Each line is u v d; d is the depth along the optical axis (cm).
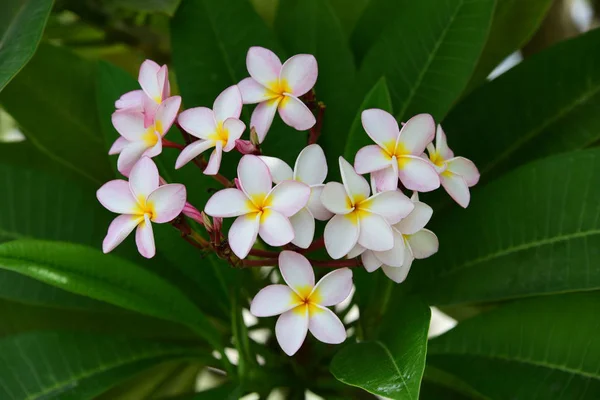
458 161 88
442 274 98
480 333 96
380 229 81
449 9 99
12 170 102
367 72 102
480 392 94
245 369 96
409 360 81
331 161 100
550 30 128
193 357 99
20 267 86
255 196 81
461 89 99
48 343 95
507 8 106
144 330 106
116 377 95
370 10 108
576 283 91
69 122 108
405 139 83
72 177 111
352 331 106
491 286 95
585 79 101
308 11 105
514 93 103
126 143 89
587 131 101
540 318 93
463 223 98
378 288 101
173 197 83
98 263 90
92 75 109
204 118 85
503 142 103
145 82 88
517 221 94
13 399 93
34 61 107
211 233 84
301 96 89
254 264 85
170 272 105
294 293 83
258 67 87
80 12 111
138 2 101
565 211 92
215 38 102
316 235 98
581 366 91
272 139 100
